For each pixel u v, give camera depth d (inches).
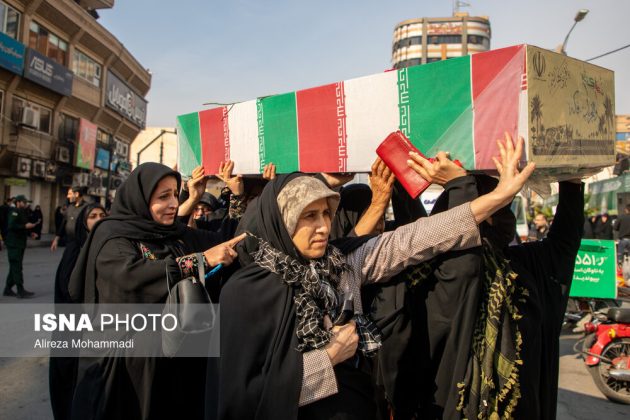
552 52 70.2
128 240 85.4
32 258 565.9
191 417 86.2
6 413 142.0
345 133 87.7
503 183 63.7
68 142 969.5
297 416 57.0
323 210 63.9
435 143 74.8
